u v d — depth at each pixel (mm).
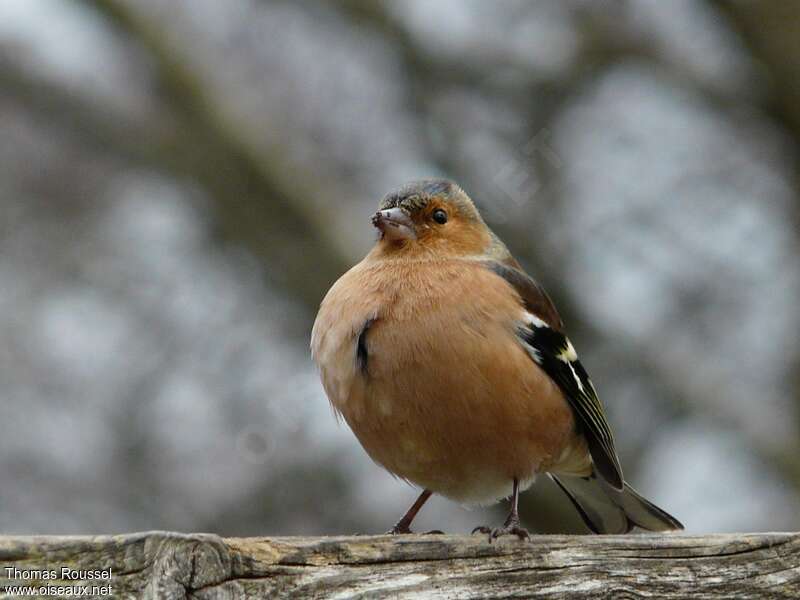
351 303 6918
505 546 5363
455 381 6645
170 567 4641
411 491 13711
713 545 5547
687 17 15180
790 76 14062
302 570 4953
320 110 16328
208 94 15922
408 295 6805
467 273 7027
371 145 16203
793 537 5598
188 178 16375
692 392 13898
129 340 15156
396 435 6859
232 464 13852
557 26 15180
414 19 15461
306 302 15648
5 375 14492
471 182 14617
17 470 13969
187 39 16141
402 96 15766
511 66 15086
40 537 4598
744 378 14547
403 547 5191
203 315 15531
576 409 7414
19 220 16312
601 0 15016
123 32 16141
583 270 14727
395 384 6688
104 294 15781
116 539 4605
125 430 14258
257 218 16031
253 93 16406
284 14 16438
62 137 16812
